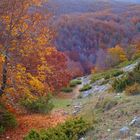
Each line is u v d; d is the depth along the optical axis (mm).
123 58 74312
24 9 16578
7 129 16578
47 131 12438
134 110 12266
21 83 16578
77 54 123688
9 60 16375
